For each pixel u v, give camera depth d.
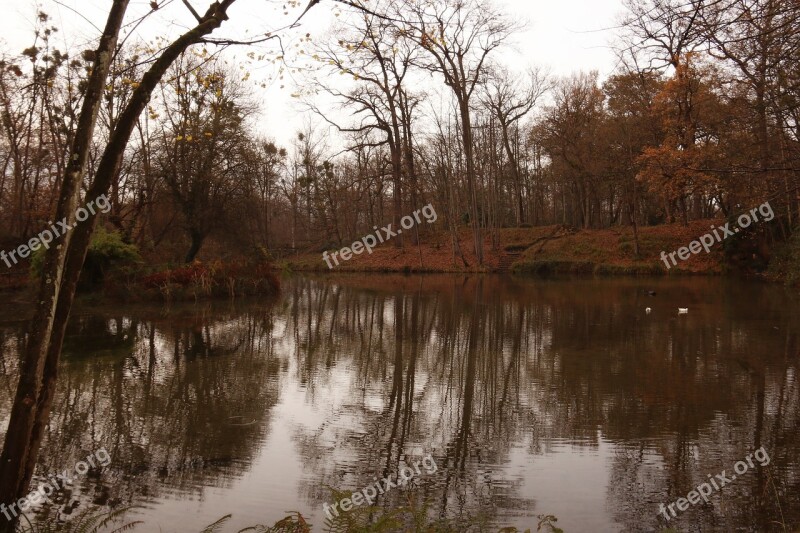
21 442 4.01
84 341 13.31
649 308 18.41
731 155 10.66
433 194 45.66
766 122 8.09
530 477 5.93
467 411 8.18
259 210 31.77
